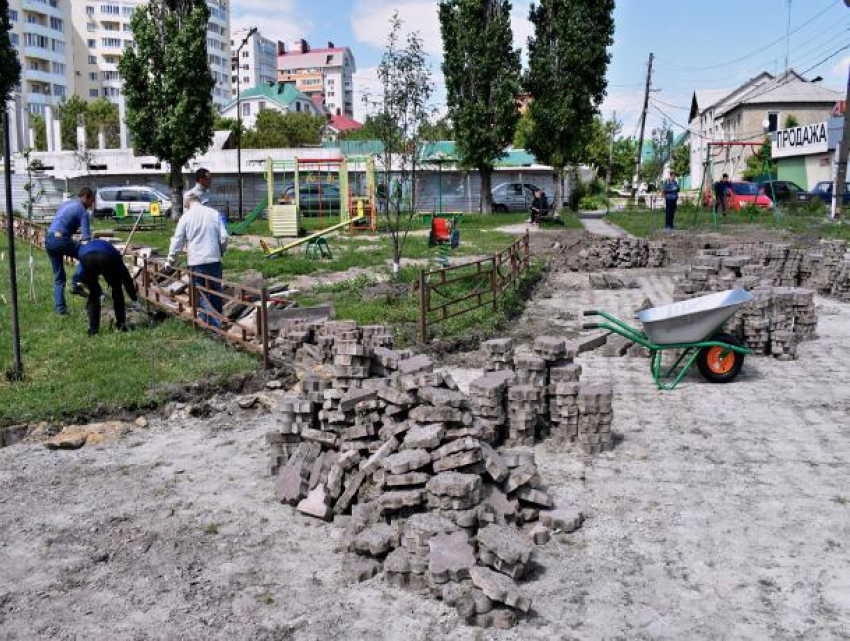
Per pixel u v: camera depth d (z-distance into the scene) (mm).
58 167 44531
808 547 4961
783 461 6406
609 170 56969
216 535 5301
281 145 76188
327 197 35344
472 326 11469
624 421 7543
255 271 16812
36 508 5777
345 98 177625
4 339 10234
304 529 5379
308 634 4145
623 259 19109
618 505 5629
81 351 9648
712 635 4066
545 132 34125
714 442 6891
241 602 4469
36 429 7363
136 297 11273
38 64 96875
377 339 8320
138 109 32156
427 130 16250
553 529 5230
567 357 7145
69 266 17844
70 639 4152
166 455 6840
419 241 23719
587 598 4434
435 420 5215
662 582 4590
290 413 6176
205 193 11203
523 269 16797
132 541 5223
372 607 4379
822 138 39969
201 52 31766
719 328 8594
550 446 6832
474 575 4301
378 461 5410
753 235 24625
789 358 9766
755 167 46344
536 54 34250
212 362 9109
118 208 30469
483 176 37125
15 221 24219
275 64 153125
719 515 5430
